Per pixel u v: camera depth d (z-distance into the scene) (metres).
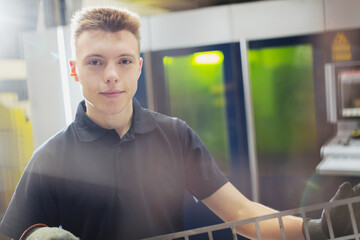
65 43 2.51
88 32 0.80
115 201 0.88
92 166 0.87
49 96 2.59
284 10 2.56
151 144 0.90
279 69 2.63
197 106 2.73
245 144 2.70
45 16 2.50
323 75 2.58
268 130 2.70
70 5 2.44
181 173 0.94
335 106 2.53
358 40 2.49
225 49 2.64
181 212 0.96
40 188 0.87
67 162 0.87
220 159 2.74
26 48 2.54
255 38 2.61
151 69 2.73
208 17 2.65
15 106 2.53
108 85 0.80
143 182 0.90
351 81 2.49
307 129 2.66
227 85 2.67
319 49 2.56
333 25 2.52
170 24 2.69
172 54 2.71
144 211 0.89
